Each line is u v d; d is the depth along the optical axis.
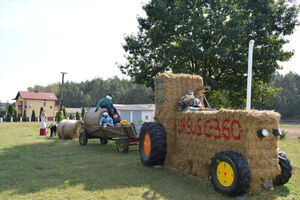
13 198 4.24
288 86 81.31
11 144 11.32
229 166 4.34
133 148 10.52
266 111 4.55
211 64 16.42
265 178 4.58
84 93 118.88
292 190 4.67
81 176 5.64
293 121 59.47
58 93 113.38
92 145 11.45
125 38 18.44
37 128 24.50
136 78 17.42
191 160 5.76
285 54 15.30
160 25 16.02
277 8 15.66
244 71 14.85
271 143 4.52
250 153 4.33
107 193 4.51
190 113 5.83
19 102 58.94
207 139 5.31
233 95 18.19
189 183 5.14
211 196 4.38
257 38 15.40
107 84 107.56
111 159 7.60
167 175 5.75
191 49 14.30
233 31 13.93
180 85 6.80
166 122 6.53
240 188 4.09
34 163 6.99
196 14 14.88
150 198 4.29
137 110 42.62
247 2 15.12
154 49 17.55
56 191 4.60
